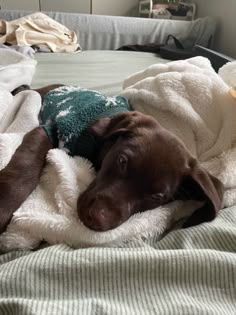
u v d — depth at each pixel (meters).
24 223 0.24
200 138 0.36
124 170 0.27
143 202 0.28
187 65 0.44
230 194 0.31
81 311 0.19
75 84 0.57
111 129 0.32
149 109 0.38
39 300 0.19
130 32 1.00
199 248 0.25
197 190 0.29
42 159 0.29
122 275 0.21
